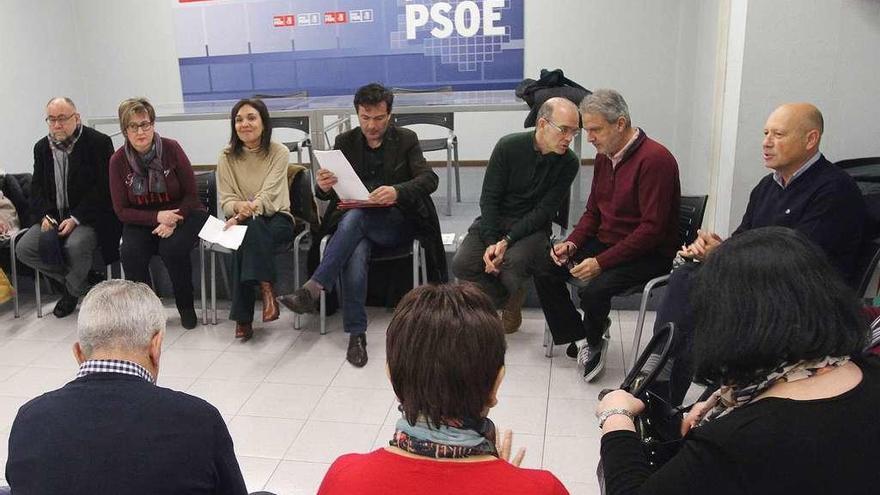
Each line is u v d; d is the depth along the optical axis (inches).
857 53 116.1
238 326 128.5
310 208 138.2
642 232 105.0
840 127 119.8
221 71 243.8
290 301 117.5
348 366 117.7
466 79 234.1
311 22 235.8
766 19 116.5
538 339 126.0
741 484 36.4
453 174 228.5
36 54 222.2
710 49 174.6
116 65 246.8
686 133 208.8
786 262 38.3
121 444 44.9
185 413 47.3
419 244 126.5
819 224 89.9
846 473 35.4
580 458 90.2
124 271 134.3
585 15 222.5
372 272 140.6
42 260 137.0
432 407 36.8
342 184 120.0
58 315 143.0
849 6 114.1
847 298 38.2
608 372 112.7
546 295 113.3
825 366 38.2
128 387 47.8
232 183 133.1
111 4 241.1
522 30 226.7
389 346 38.9
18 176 149.9
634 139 107.4
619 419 48.4
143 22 241.9
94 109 251.3
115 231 143.6
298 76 241.4
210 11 238.5
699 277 41.3
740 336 38.2
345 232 119.8
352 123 209.6
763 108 120.4
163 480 44.9
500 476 35.5
